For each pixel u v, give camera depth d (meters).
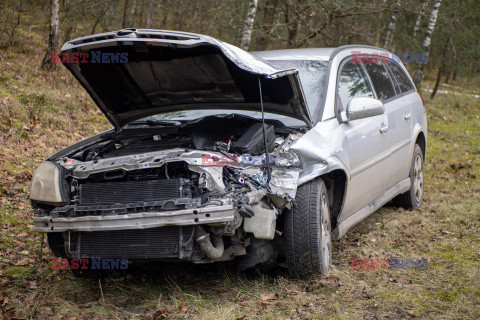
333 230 4.31
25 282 3.89
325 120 4.17
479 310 3.37
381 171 5.04
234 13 12.95
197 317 3.28
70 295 3.75
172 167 3.50
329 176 4.23
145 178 3.48
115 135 4.39
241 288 3.75
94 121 9.81
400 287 3.79
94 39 3.67
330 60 4.72
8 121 8.26
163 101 4.44
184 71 3.98
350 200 4.36
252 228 3.38
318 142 3.86
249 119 4.02
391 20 16.64
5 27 14.62
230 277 3.98
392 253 4.60
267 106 4.16
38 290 3.80
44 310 3.39
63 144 8.23
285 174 3.51
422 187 6.50
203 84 4.11
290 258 3.76
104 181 3.58
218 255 3.31
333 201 4.28
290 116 4.13
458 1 18.62
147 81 4.16
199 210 3.11
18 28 14.98
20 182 6.46
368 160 4.67
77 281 4.02
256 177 3.44
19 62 12.06
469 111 17.67
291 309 3.38
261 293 3.65
